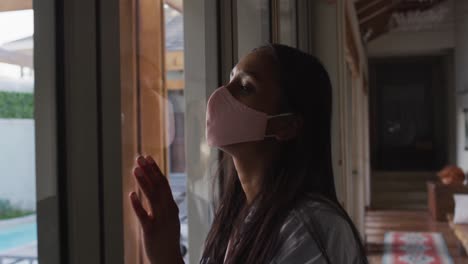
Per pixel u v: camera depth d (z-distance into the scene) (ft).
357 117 22.38
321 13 10.19
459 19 32.19
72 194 2.07
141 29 3.29
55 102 2.07
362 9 20.15
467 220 19.13
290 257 2.34
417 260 18.30
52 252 2.05
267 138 2.68
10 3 2.02
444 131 39.40
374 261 18.31
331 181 2.76
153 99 3.65
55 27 2.07
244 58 2.80
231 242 2.77
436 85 40.45
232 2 4.84
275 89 2.66
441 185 26.73
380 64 41.96
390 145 41.91
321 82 2.76
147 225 2.60
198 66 4.61
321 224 2.40
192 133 4.54
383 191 34.68
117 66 2.33
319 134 2.74
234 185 3.10
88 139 2.12
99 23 2.20
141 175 2.59
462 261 18.08
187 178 4.53
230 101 2.68
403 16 32.76
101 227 2.20
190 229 4.58
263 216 2.53
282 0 7.09
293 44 7.96
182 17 4.57
